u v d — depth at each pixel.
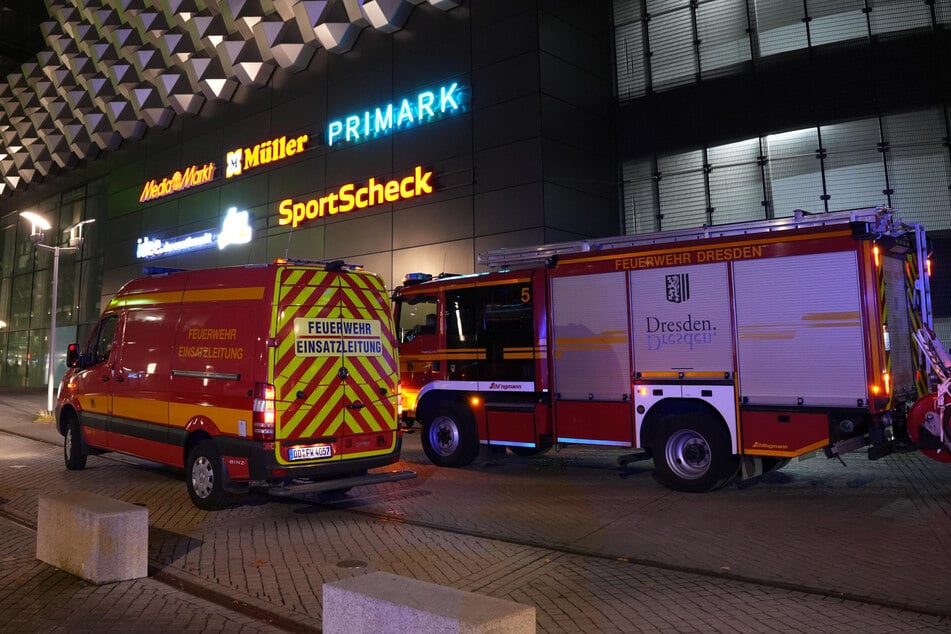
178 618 4.41
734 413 7.96
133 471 10.36
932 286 14.41
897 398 7.67
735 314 8.06
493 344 10.17
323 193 21.56
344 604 3.20
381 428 7.93
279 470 7.02
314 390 7.38
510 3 17.62
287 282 7.38
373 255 20.02
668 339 8.52
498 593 4.84
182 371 7.99
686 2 17.97
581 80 18.05
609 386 8.96
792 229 7.85
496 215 17.44
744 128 16.80
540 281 9.72
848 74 15.62
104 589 4.98
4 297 39.16
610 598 4.71
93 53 29.03
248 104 24.34
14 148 36.53
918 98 14.91
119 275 29.72
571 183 17.39
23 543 6.31
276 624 4.32
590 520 7.03
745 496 7.98
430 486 9.03
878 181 15.14
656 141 18.17
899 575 5.08
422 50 19.38
